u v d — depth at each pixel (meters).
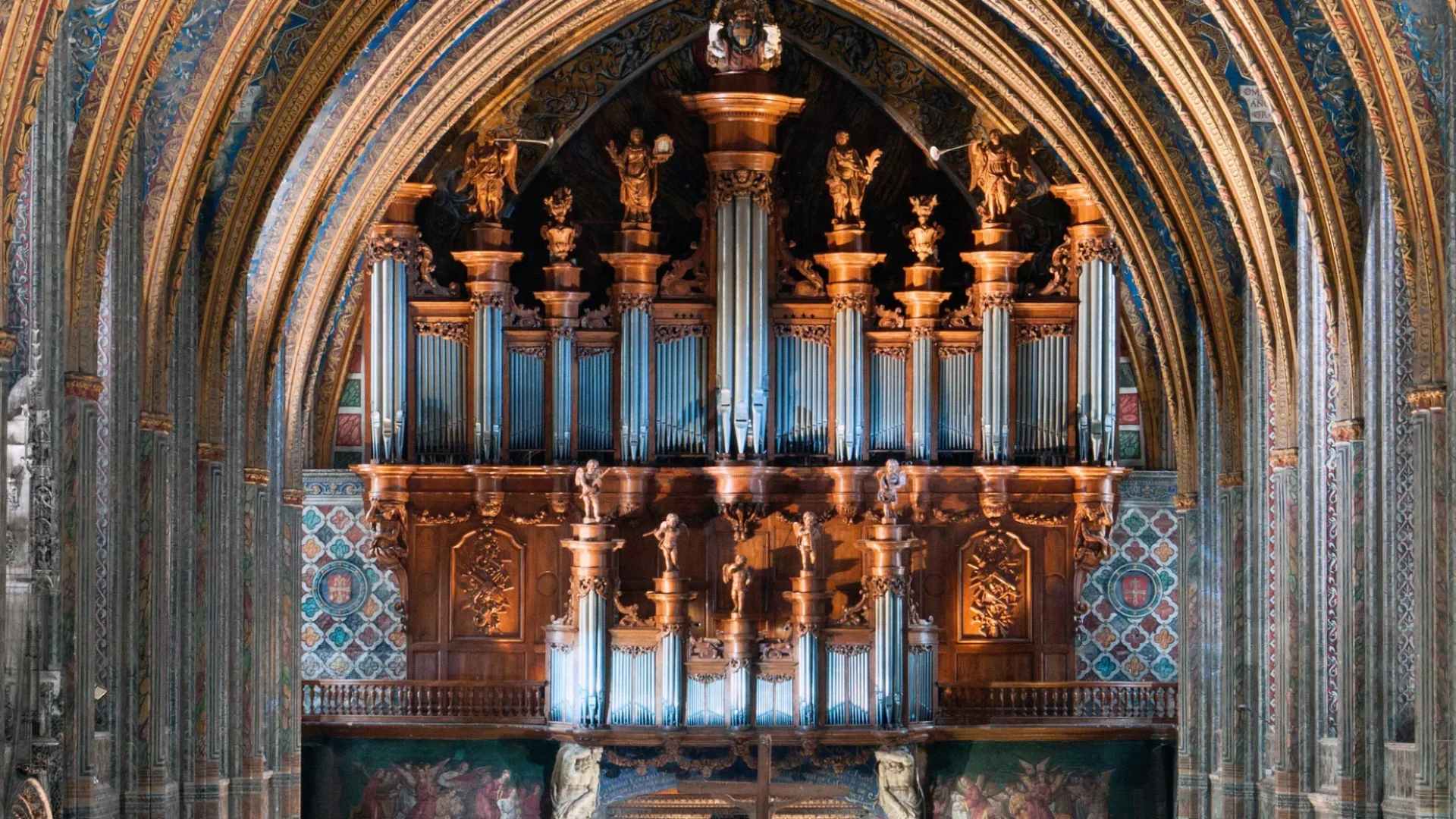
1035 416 43.31
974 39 40.84
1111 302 43.09
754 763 42.66
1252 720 38.94
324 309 41.53
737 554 43.75
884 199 45.03
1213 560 41.06
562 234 43.22
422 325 43.06
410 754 43.16
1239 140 34.78
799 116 44.78
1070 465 42.97
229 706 36.50
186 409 33.31
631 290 43.09
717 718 42.38
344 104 37.03
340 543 44.62
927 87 44.41
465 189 43.56
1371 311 31.06
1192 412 42.06
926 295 42.94
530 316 43.22
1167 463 45.09
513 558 43.94
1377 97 27.44
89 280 26.64
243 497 36.91
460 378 43.09
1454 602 27.25
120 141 26.83
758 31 42.09
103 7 26.00
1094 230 43.09
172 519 32.66
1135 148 39.06
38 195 25.05
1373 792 30.98
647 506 43.34
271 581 40.16
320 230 39.47
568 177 45.00
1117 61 37.72
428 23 36.72
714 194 43.22
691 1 44.22
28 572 24.83
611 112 44.91
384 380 42.81
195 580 34.12
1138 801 43.34
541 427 43.28
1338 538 32.16
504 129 43.47
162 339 31.11
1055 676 44.06
